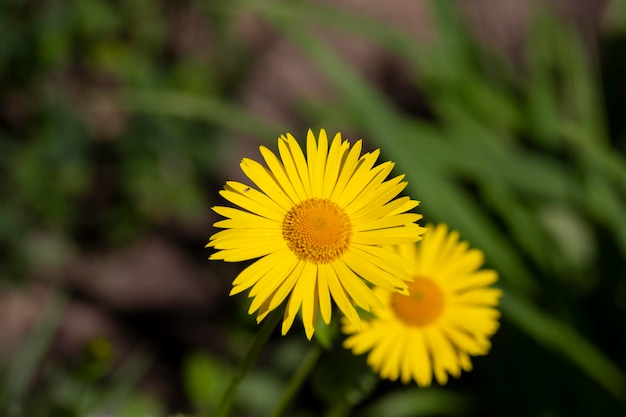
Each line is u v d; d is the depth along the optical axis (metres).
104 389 0.59
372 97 0.69
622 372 0.69
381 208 0.41
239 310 0.69
